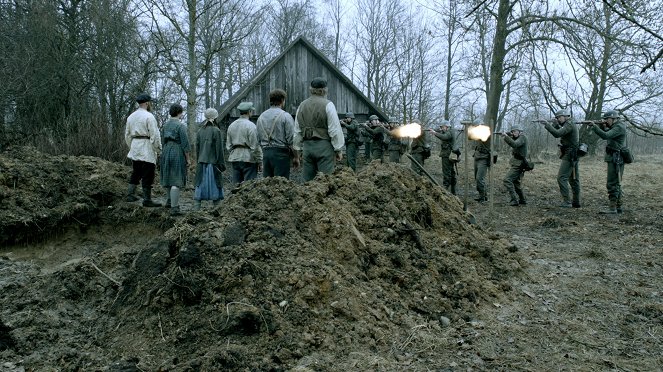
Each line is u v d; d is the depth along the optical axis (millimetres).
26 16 16172
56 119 15445
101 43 16656
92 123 12625
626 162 8703
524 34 12359
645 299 4344
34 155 8922
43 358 3133
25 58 15219
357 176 5383
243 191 4730
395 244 4520
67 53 16406
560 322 3789
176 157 7223
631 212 8953
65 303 3797
